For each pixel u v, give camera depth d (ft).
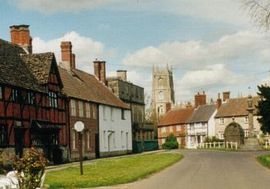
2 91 130.21
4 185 60.80
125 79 293.43
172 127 402.11
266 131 179.83
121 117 239.91
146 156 178.40
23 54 164.66
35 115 148.87
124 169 113.29
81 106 190.08
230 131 273.33
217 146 293.64
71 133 176.65
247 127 344.69
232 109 357.41
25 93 143.33
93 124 202.28
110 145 221.87
